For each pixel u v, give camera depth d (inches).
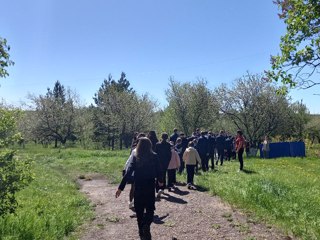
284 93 309.6
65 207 374.6
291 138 1701.5
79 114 2313.0
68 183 588.4
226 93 1660.9
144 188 254.4
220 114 1731.1
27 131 2156.7
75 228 309.3
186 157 506.6
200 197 435.8
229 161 994.7
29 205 373.7
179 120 1780.3
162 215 348.8
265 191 413.4
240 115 1654.8
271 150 1254.3
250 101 1619.1
